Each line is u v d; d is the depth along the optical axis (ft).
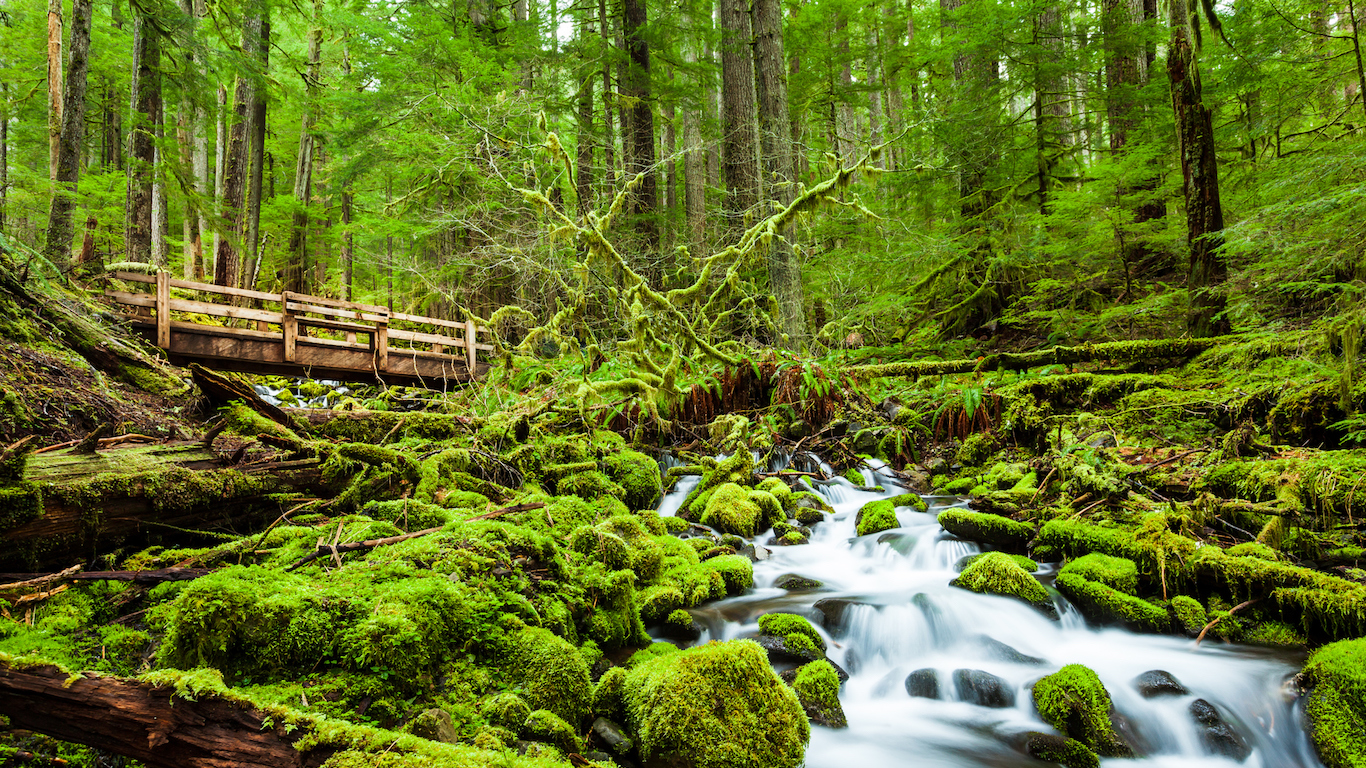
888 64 45.96
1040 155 33.01
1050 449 18.54
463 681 7.72
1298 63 25.00
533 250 33.63
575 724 7.95
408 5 43.50
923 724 9.42
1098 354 22.67
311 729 4.87
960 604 12.00
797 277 31.12
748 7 36.99
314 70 49.32
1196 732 8.79
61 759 5.98
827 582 13.75
